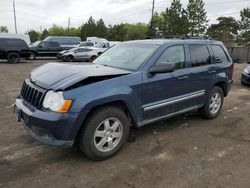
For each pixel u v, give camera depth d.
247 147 4.95
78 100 3.93
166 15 43.41
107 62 5.36
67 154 4.54
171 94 5.25
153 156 4.52
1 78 12.68
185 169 4.12
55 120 3.83
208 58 6.18
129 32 81.62
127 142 5.03
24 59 25.83
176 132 5.61
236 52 33.50
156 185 3.70
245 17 51.91
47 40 29.16
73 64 5.04
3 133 5.36
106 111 4.26
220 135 5.51
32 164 4.21
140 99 4.70
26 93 4.50
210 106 6.39
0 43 20.70
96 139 4.27
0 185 3.66
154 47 5.18
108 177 3.88
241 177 3.93
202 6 44.16
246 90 10.63
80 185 3.69
